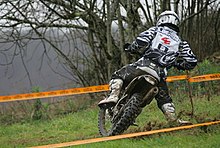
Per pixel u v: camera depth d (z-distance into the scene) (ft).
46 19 148.66
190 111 91.71
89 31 157.48
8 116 121.08
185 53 66.03
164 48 63.10
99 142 61.98
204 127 68.74
